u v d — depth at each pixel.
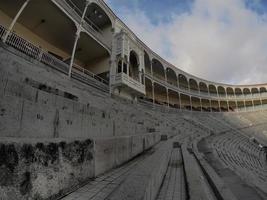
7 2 19.48
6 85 6.21
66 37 25.00
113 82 26.38
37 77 12.54
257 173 15.77
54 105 7.78
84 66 30.56
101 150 8.46
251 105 65.50
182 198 5.79
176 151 14.92
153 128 18.64
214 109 60.19
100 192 6.11
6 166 4.44
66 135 7.77
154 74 46.72
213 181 6.89
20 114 5.90
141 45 36.06
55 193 5.55
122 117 14.15
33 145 5.23
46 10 20.83
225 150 21.81
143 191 4.47
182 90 49.44
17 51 13.27
